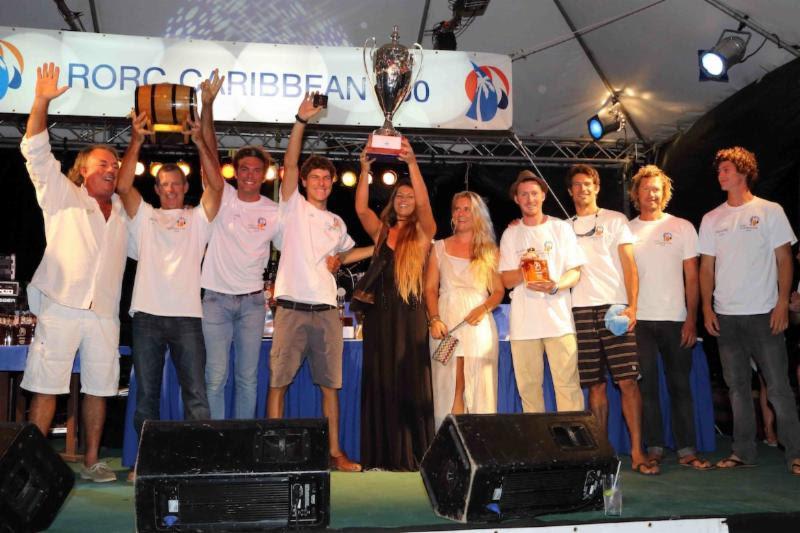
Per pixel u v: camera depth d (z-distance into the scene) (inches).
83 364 145.4
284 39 257.6
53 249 142.0
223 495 101.2
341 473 153.2
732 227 158.2
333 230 158.1
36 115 137.7
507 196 304.5
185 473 99.3
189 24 248.7
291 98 232.1
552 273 153.4
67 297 140.8
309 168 158.1
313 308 154.0
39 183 140.6
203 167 147.1
